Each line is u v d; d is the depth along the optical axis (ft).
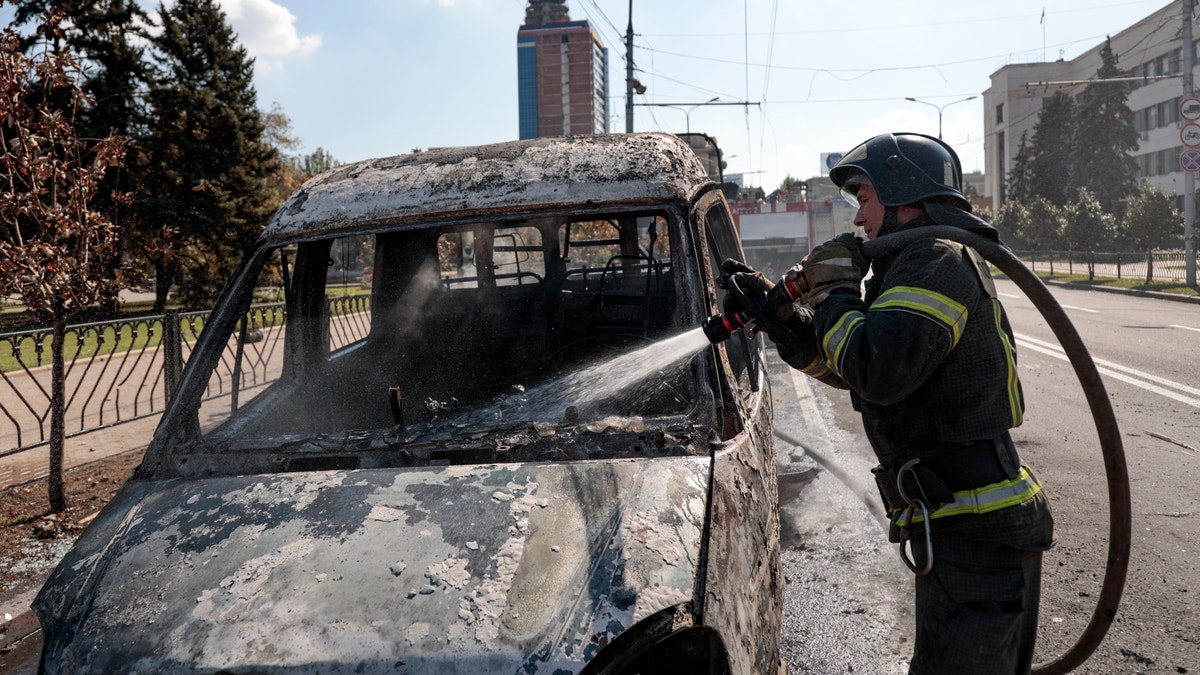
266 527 5.93
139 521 6.30
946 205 6.12
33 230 17.48
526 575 5.26
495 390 11.46
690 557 5.47
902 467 6.15
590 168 8.29
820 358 6.42
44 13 16.51
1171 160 177.27
